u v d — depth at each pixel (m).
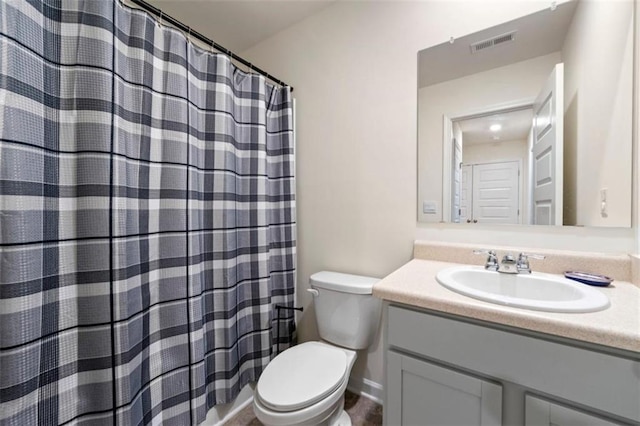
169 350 1.10
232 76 1.37
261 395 1.03
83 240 0.83
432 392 0.83
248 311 1.50
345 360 1.24
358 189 1.56
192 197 1.16
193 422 1.14
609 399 0.61
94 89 0.83
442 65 1.31
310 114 1.73
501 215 1.20
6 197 0.67
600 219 1.02
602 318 0.65
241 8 1.63
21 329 0.69
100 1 0.84
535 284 0.99
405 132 1.41
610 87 1.00
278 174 1.69
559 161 1.09
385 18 1.45
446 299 0.80
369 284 1.38
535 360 0.68
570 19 1.07
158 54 1.07
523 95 1.15
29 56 0.72
